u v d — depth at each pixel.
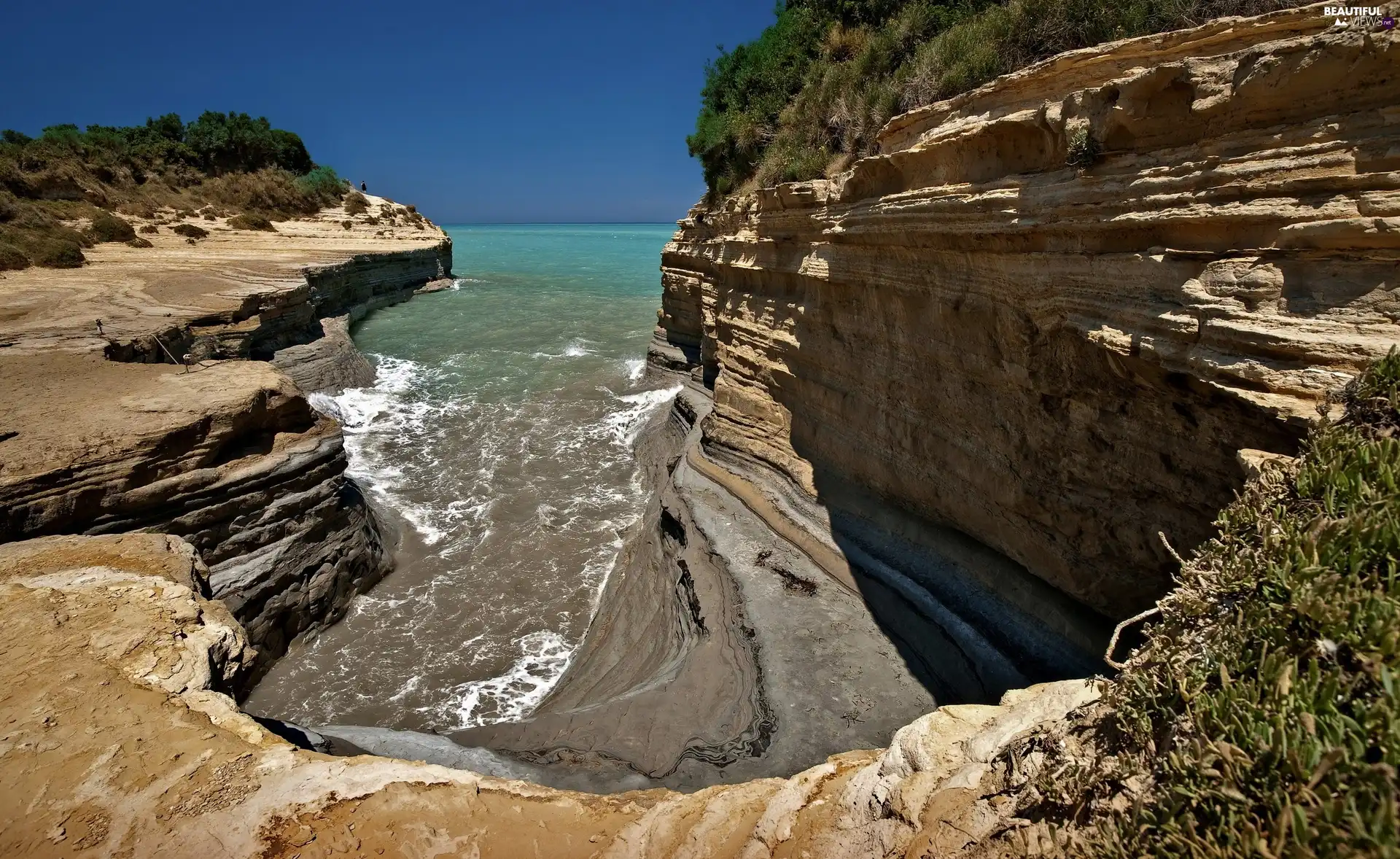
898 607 9.39
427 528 15.10
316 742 7.39
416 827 5.16
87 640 6.74
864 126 13.05
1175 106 5.43
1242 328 4.72
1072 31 9.62
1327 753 2.27
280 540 11.57
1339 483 3.39
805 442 12.41
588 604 12.66
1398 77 4.23
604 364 26.94
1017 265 7.21
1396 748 2.21
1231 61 5.04
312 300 28.38
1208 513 5.85
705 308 18.86
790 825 4.66
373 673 11.00
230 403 11.51
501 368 26.69
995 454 8.37
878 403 10.55
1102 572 7.20
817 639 9.16
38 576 7.82
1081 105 6.07
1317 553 3.03
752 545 11.28
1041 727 3.93
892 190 9.53
